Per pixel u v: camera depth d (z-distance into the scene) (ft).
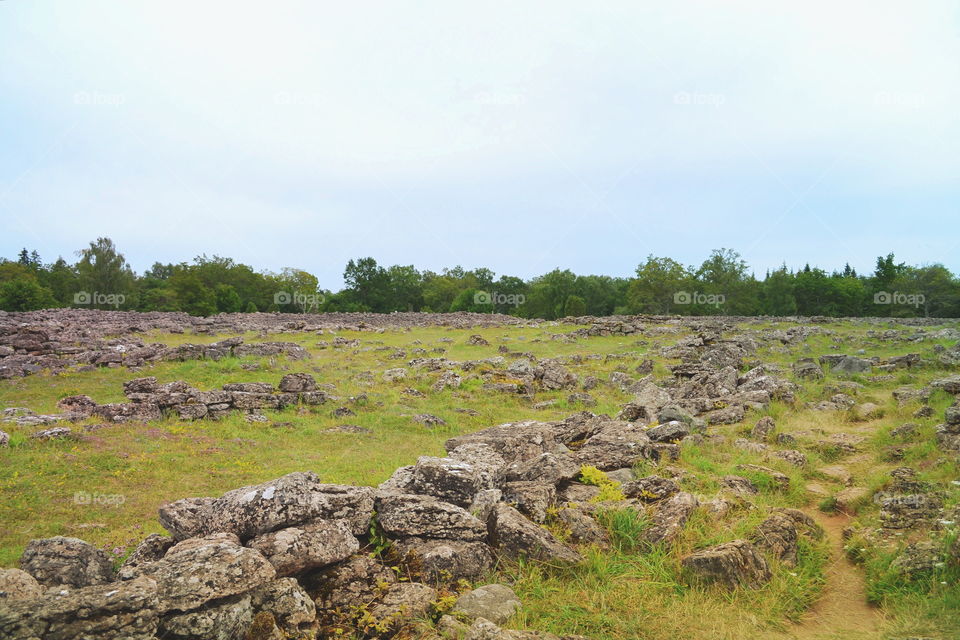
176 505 24.22
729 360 98.12
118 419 61.41
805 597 23.84
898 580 23.90
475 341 137.90
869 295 303.48
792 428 51.75
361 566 22.54
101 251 255.29
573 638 19.53
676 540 26.96
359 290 374.43
